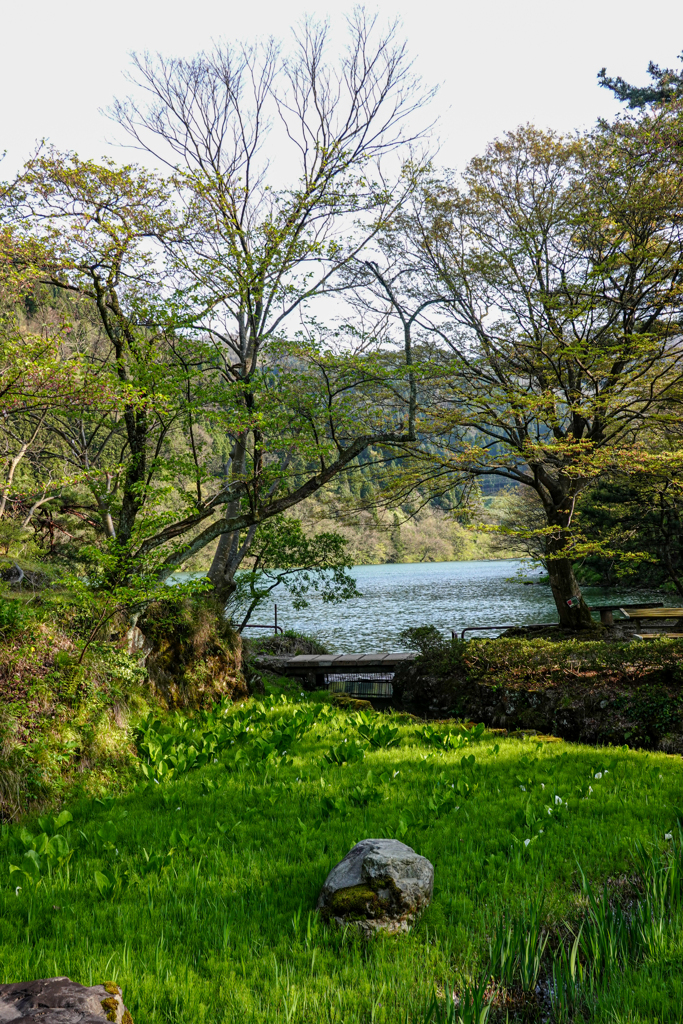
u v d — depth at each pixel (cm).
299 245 1081
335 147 1130
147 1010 341
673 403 1501
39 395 684
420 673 1406
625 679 1104
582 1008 356
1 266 825
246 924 432
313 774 767
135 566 871
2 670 698
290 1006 343
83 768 729
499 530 1491
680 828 554
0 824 610
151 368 967
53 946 401
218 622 1243
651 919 404
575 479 1599
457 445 1570
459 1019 329
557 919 439
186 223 1046
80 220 924
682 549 2241
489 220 1541
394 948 406
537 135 1507
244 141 1251
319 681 1653
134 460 959
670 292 1363
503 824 600
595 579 3120
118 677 885
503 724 1182
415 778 739
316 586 1616
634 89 1852
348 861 471
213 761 841
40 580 1013
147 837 588
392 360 1453
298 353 1113
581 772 776
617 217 1424
